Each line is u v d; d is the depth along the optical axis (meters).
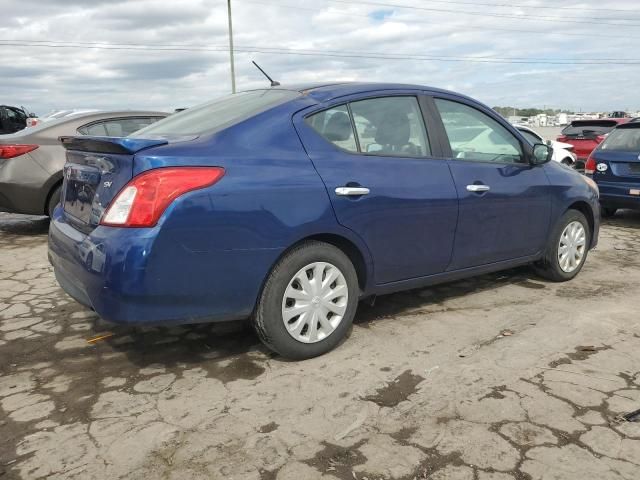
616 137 8.23
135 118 7.39
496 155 4.37
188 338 3.71
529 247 4.62
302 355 3.32
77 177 3.30
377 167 3.54
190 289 2.87
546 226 4.71
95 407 2.82
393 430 2.60
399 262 3.70
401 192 3.59
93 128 7.01
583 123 14.61
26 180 6.55
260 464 2.35
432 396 2.91
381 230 3.53
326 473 2.29
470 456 2.39
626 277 5.26
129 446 2.47
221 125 3.23
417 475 2.27
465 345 3.58
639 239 7.20
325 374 3.17
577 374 3.16
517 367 3.25
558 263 4.91
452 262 4.02
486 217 4.15
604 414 2.72
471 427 2.61
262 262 3.05
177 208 2.76
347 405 2.82
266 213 3.02
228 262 2.95
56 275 3.46
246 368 3.26
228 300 3.01
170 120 3.89
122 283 2.71
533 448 2.45
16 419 2.71
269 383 3.07
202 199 2.83
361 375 3.16
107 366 3.30
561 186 4.77
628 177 7.84
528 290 4.79
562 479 2.24
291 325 3.25
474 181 4.04
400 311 4.24
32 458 2.39
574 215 4.97
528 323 3.98
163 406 2.82
